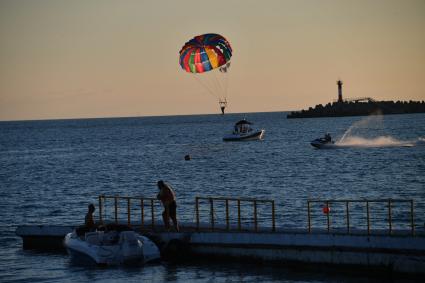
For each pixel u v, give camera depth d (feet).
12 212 549.95
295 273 318.86
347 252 307.99
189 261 343.26
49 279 326.03
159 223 384.06
